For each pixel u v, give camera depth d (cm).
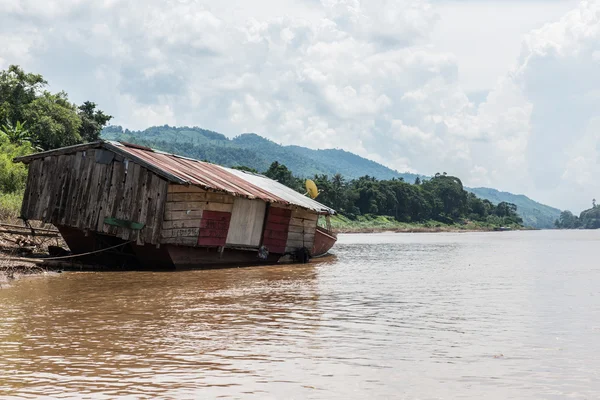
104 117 7338
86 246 2191
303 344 895
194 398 625
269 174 12600
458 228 17325
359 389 662
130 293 1476
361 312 1216
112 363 770
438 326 1056
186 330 999
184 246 2120
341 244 5322
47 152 2158
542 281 1906
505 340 935
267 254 2566
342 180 15300
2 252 2100
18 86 6059
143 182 2042
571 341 928
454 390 661
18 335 945
